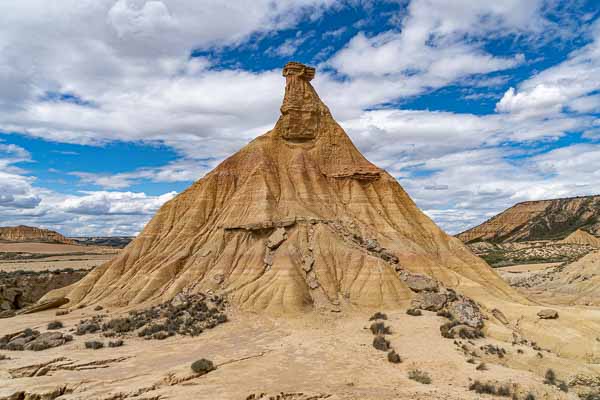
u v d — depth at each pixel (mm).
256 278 56281
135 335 44469
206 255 62281
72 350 38938
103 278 65562
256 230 61781
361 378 32000
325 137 77250
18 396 27906
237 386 29562
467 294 56594
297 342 40875
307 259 57594
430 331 43625
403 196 75875
